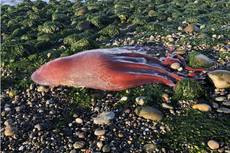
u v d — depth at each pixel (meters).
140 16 2.29
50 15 3.04
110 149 0.79
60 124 0.95
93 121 0.94
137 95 1.06
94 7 3.21
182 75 1.17
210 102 0.97
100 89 1.14
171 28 1.96
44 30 2.20
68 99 1.11
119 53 1.25
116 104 1.03
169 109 0.95
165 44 1.64
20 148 0.84
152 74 1.15
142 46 1.62
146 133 0.85
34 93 1.17
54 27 2.20
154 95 1.04
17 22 2.72
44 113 1.02
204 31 1.77
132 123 0.90
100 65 1.14
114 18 2.51
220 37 1.62
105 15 2.57
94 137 0.86
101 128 0.90
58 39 2.01
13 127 0.93
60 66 1.20
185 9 2.76
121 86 1.12
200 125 0.85
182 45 1.58
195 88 1.00
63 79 1.18
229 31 1.72
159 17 2.36
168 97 1.02
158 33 1.85
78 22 2.48
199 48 1.50
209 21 2.11
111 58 1.18
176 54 1.35
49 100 1.09
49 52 1.68
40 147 0.84
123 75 1.12
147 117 0.91
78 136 0.87
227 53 1.38
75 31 2.20
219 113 0.90
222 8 2.64
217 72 1.06
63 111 1.03
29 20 2.51
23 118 1.00
